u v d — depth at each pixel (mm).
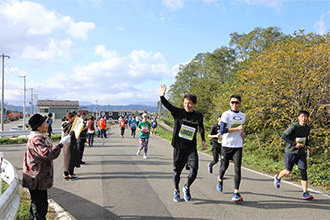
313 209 4195
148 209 4219
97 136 21719
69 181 6156
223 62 38125
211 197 4840
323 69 8273
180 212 4070
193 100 4410
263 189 5422
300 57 8508
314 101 8625
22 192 5246
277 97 9078
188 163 4516
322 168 7633
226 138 4781
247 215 3930
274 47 10102
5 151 12219
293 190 5355
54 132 21469
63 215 3941
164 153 11367
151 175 6785
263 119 10000
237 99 4641
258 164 8430
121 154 10922
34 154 3068
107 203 4543
